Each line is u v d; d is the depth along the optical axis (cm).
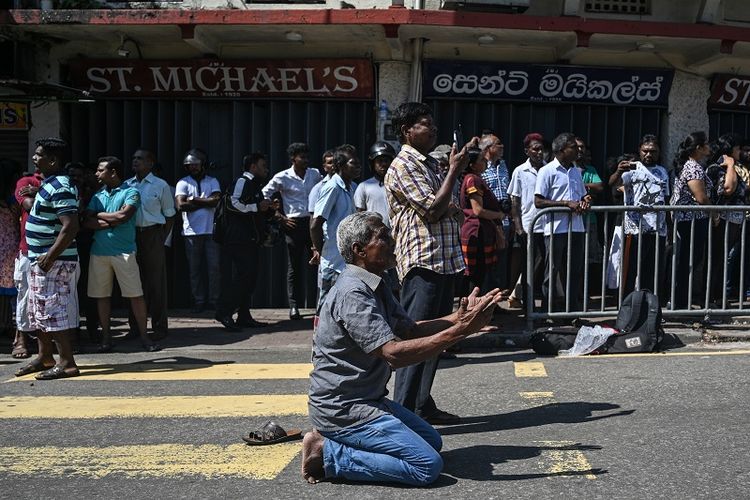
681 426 536
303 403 643
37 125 1112
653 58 1112
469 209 857
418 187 541
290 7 1079
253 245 960
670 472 453
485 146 966
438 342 418
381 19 973
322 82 1083
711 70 1117
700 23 1063
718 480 440
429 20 974
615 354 776
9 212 888
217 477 473
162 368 789
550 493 427
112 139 1117
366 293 434
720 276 952
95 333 927
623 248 884
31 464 507
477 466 473
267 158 1105
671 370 689
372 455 442
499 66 1078
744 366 696
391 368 462
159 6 1086
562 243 863
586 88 1097
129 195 848
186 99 1104
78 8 1066
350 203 817
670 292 895
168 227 932
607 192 1068
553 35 1024
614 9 1102
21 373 771
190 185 1058
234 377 743
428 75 1077
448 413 576
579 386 652
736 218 945
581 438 520
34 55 1096
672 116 1122
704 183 912
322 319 444
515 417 576
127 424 593
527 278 848
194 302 1073
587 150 1037
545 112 1111
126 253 860
